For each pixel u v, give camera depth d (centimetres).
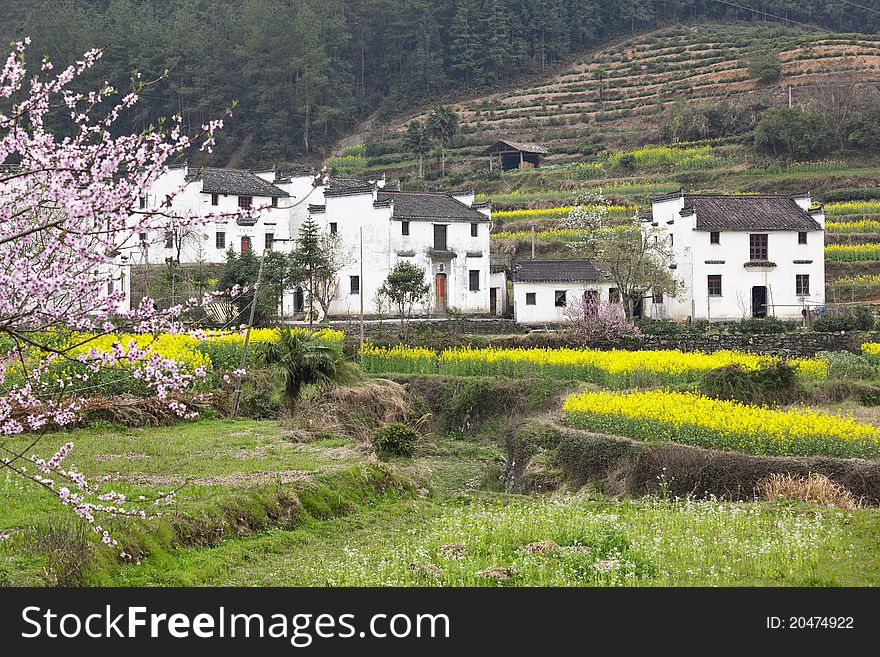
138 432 2633
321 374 3019
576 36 14725
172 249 6222
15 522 1552
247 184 6488
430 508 2211
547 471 2709
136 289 5538
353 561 1636
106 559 1466
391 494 2261
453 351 4300
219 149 11238
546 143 11219
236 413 3061
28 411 1697
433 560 1681
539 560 1641
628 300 5622
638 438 2592
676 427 2536
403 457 3092
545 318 5956
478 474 2991
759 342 4591
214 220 1180
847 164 8794
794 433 2369
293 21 12056
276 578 1555
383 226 6100
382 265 6106
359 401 3391
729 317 5738
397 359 4206
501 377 3941
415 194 6531
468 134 11788
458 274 6325
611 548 1708
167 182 6216
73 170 1072
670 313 5900
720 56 12812
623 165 9681
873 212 7394
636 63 13238
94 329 1200
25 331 1125
